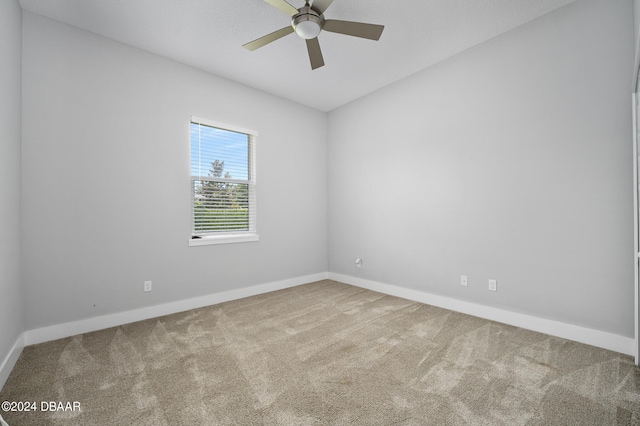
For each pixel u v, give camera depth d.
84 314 2.50
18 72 2.15
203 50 2.86
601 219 2.17
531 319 2.51
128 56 2.75
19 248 2.16
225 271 3.42
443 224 3.12
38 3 2.18
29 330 2.25
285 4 1.86
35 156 2.28
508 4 2.27
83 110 2.50
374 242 3.87
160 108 2.94
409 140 3.44
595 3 2.16
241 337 2.41
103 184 2.61
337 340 2.34
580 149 2.25
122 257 2.71
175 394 1.64
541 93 2.44
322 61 2.40
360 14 2.37
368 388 1.70
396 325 2.65
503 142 2.66
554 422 1.41
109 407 1.53
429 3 2.25
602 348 2.16
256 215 3.71
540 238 2.46
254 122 3.70
